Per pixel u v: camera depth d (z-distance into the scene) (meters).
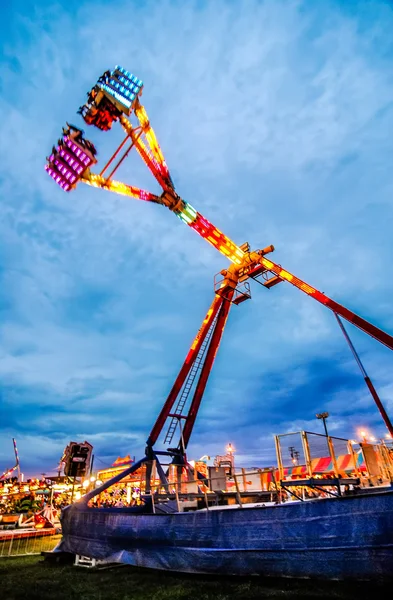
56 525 29.42
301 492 12.69
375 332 15.27
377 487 11.13
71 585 10.72
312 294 17.33
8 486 38.72
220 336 20.34
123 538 12.40
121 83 17.62
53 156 17.47
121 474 15.79
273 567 8.91
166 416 17.44
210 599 8.30
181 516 11.01
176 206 19.20
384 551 7.50
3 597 9.74
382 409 12.95
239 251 20.64
